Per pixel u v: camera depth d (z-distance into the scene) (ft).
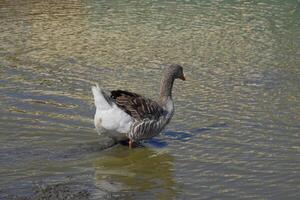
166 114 35.55
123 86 47.29
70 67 53.31
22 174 30.22
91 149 34.12
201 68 53.52
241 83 48.67
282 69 53.21
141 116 34.09
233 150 34.50
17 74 50.44
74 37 66.08
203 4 88.89
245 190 28.99
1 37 65.41
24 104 41.78
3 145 34.12
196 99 44.24
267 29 71.31
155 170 31.53
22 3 87.71
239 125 38.65
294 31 70.13
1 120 38.09
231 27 72.28
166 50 60.34
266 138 36.35
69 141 35.19
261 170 31.53
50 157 32.68
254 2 91.09
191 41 64.54
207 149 34.68
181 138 36.58
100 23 73.97
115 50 60.23
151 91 45.93
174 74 36.32
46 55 57.77
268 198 28.09
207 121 39.50
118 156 33.45
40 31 68.90
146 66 53.93
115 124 33.83
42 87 46.50
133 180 30.19
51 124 37.81
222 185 29.60
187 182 29.99
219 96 45.06
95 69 52.70
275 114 40.70
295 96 45.03
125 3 89.35
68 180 29.73
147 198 27.81
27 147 33.96
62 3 88.58
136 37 66.39
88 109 41.19
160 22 74.84
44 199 27.04
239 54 58.85
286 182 30.01
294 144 35.35
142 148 34.73
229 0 92.73
